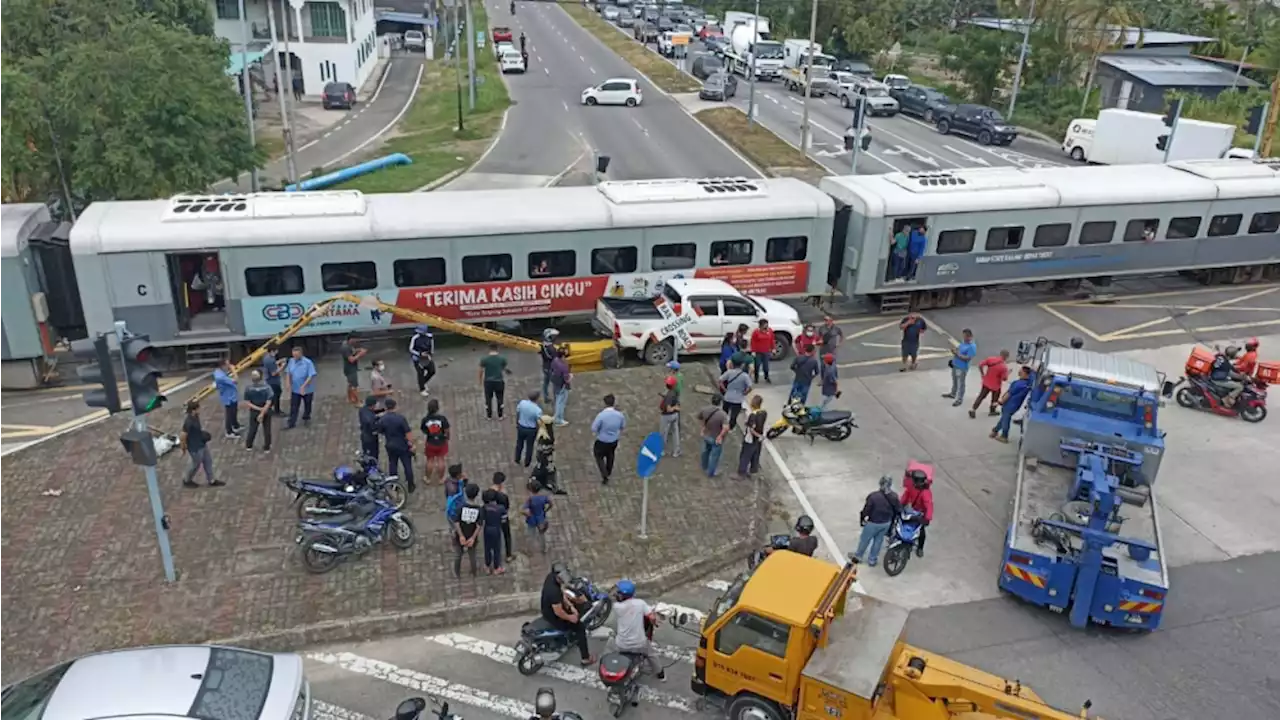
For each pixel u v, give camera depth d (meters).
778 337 22.47
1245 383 20.16
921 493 14.48
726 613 10.65
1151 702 12.18
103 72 26.08
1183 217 27.08
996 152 46.03
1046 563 13.33
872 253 24.48
